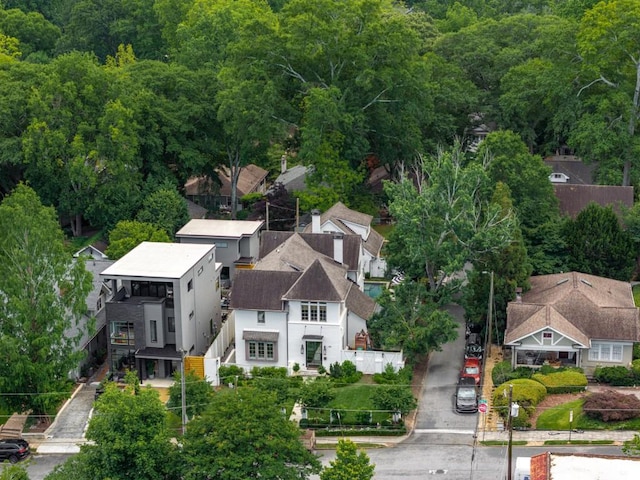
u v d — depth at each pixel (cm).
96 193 9506
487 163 8262
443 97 10850
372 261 8806
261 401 5088
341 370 6969
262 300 7081
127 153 9381
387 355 6975
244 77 10112
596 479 4731
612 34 9981
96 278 7831
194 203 10550
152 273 7069
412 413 6550
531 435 6162
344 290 7225
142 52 15450
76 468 5019
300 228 9900
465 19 14788
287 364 7144
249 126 9775
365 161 10788
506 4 16188
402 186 7462
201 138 10369
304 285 7012
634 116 9906
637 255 8356
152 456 4962
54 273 6562
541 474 4838
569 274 7700
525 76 10881
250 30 10119
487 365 7131
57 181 9488
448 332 6950
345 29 10006
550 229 8188
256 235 9231
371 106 10144
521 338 6838
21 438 6297
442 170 7256
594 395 6288
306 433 6100
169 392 6406
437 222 7200
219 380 7006
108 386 5612
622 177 9906
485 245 7156
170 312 7125
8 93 9612
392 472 5781
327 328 7019
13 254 6450
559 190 9144
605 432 6125
